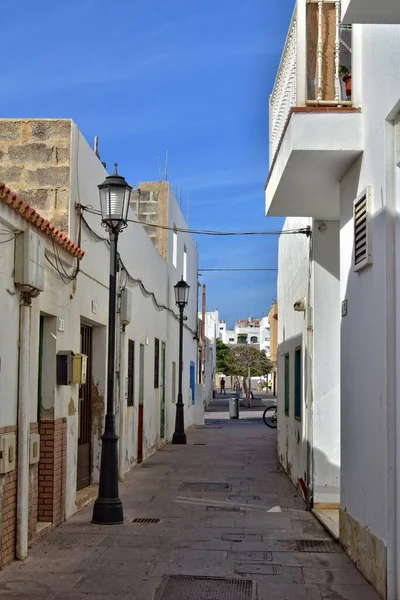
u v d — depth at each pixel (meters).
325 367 10.34
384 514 6.23
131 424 14.62
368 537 6.80
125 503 10.77
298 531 8.93
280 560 7.54
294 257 13.11
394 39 6.05
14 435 7.18
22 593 6.32
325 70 7.97
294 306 11.66
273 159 9.20
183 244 25.14
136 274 15.00
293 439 12.97
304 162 7.80
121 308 12.90
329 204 9.55
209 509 10.35
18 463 7.34
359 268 7.20
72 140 9.89
